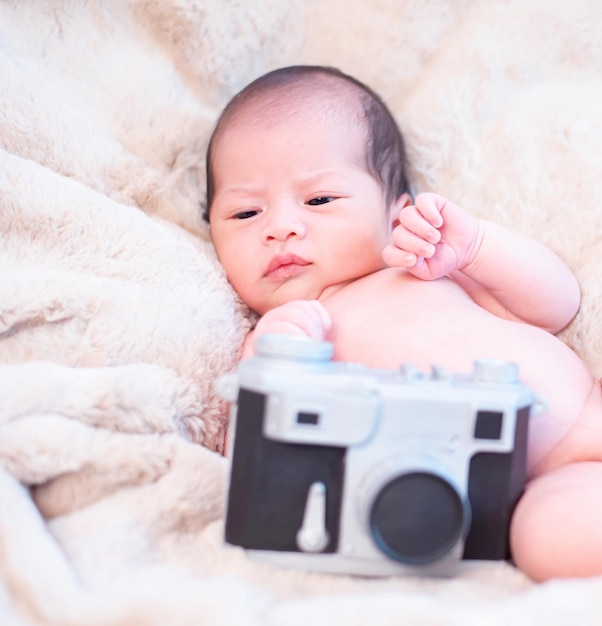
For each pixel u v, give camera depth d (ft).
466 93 3.97
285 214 3.41
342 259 3.45
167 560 2.31
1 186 3.19
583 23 3.91
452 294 3.31
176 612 1.87
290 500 2.18
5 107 3.51
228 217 3.61
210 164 3.77
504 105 3.97
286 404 2.11
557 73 3.98
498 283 3.39
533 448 2.80
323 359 2.31
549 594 1.95
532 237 3.72
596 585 1.98
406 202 3.85
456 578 2.27
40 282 2.95
